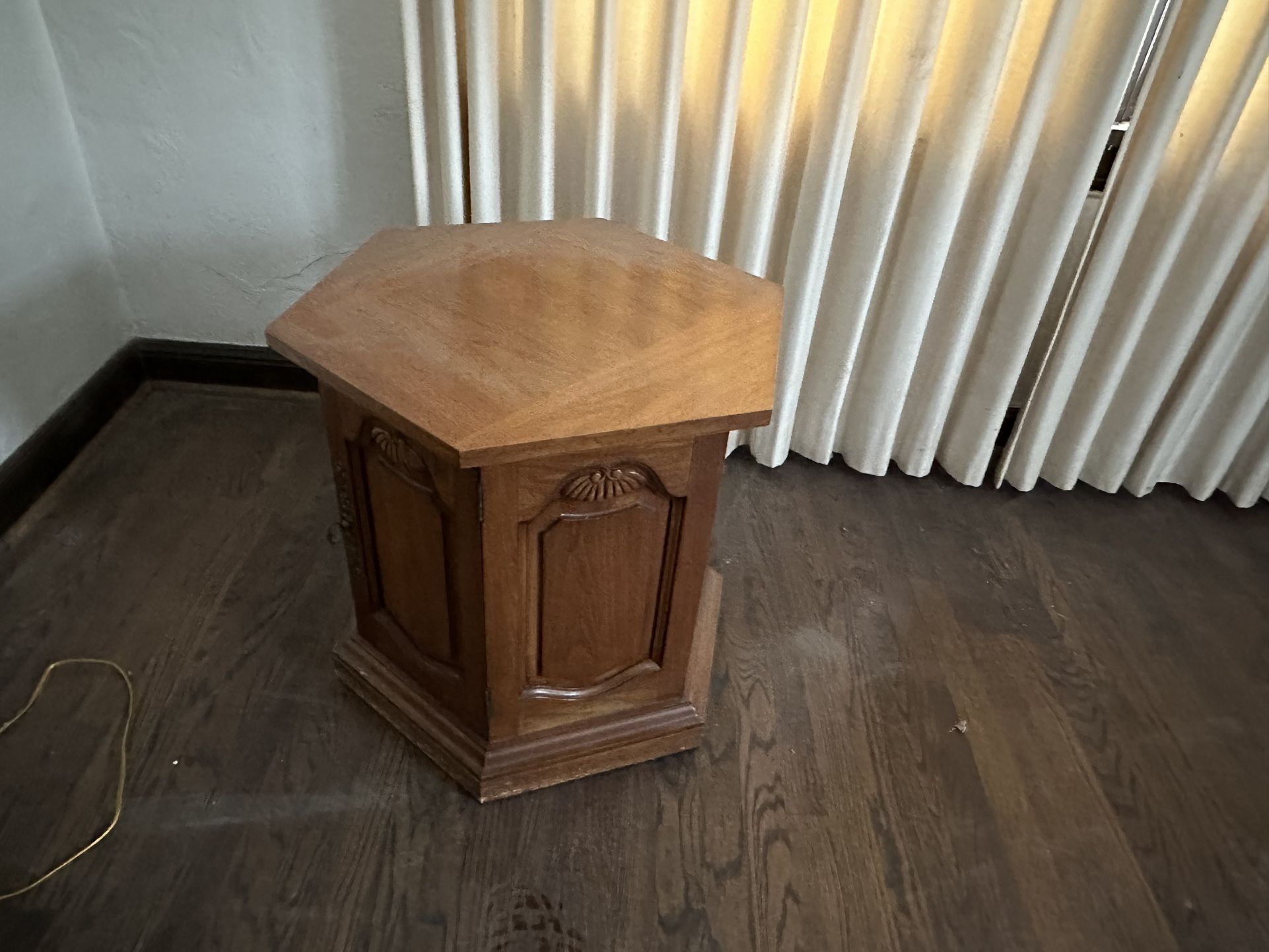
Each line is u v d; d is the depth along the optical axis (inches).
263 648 52.7
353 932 40.0
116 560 57.6
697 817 46.1
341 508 43.5
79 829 42.8
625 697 46.5
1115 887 44.8
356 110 61.6
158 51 58.8
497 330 39.5
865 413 69.7
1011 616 60.6
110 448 66.9
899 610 60.1
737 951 40.7
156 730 47.6
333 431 40.2
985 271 60.6
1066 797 49.0
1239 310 62.1
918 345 64.5
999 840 46.4
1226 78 53.6
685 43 53.9
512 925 40.8
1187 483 73.9
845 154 56.8
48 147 59.6
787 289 63.0
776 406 68.6
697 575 42.5
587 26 54.9
